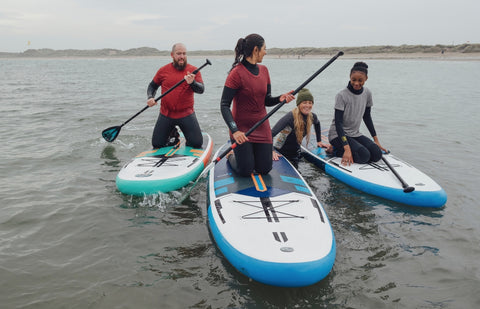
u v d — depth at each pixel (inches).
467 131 285.7
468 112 377.7
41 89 636.7
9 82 812.6
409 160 209.3
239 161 142.9
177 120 201.8
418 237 125.2
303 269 94.0
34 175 186.5
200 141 208.8
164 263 109.8
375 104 437.1
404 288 97.9
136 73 1268.5
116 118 344.8
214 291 96.7
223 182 143.9
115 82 819.4
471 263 109.8
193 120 204.8
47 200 155.9
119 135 272.2
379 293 95.8
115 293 96.2
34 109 395.2
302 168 198.8
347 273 104.4
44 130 288.4
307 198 130.4
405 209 147.9
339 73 1206.3
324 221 116.3
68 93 570.3
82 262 111.0
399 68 1498.5
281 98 141.6
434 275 103.7
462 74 1066.1
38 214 142.9
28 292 96.7
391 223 135.6
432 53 3590.1
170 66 200.2
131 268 107.5
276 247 100.7
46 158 214.1
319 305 91.4
